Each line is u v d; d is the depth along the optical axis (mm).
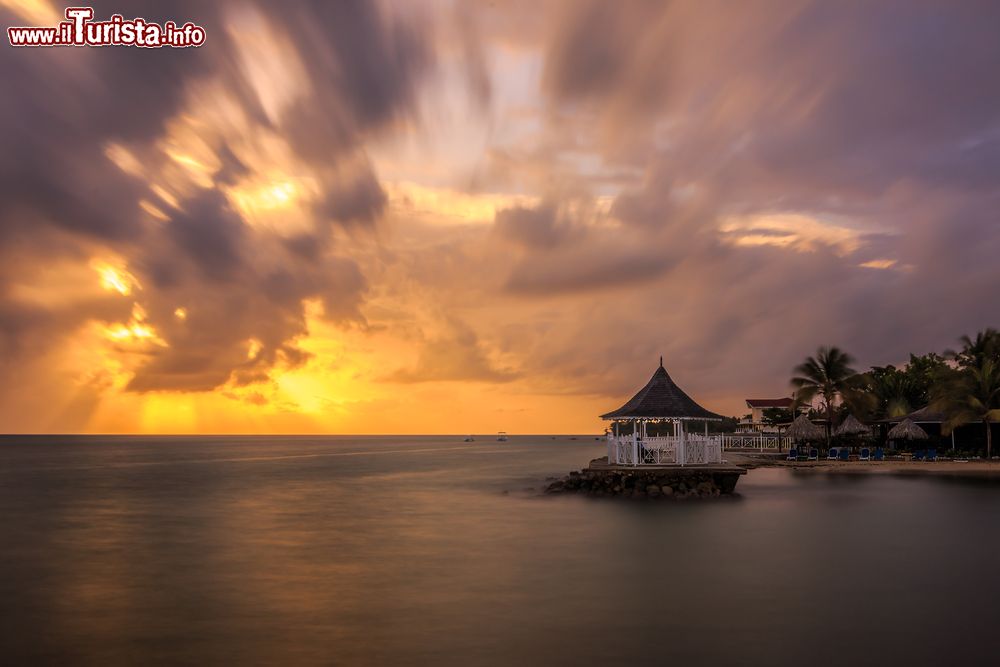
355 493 46281
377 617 15195
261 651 13156
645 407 42125
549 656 12680
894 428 66688
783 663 12297
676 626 14312
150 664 12641
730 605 15820
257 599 16891
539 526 28359
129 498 44438
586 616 15047
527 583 18141
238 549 24016
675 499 37000
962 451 66125
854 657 12555
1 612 16062
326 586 18141
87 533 28438
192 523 31297
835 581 18016
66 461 108250
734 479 39094
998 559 20703
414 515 32969
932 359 86312
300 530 28484
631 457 42031
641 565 20172
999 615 14961
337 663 12469
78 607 16422
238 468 84062
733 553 21812
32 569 21000
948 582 17859
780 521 28422
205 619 15266
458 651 12984
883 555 21328
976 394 63781
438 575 19281
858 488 41656
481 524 29312
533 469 76812
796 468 57656
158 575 19906
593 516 30797
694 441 41812
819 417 81000
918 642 13312
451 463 94188
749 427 111625
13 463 101625
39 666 12625
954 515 29906
